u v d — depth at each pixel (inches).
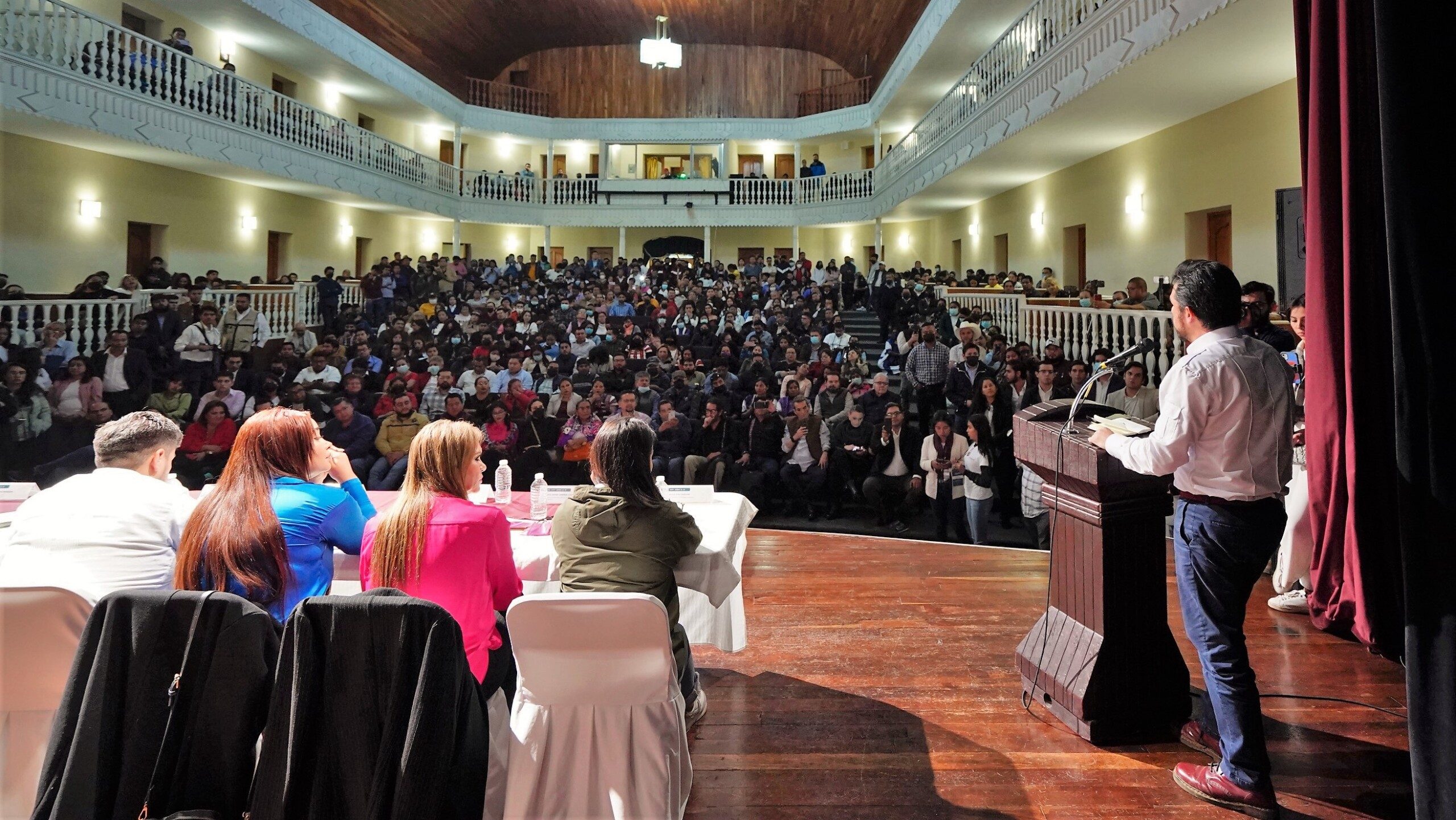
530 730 83.0
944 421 241.9
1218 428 89.9
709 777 99.3
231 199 566.9
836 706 118.6
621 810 81.0
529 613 79.9
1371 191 103.6
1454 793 72.7
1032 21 390.6
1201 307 92.4
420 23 715.4
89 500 92.6
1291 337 176.7
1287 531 146.9
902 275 669.3
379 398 320.2
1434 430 73.8
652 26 879.7
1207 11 239.8
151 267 440.8
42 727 81.1
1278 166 311.6
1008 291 454.6
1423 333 74.4
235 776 73.0
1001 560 197.8
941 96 701.9
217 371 350.0
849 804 93.4
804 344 443.8
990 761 102.7
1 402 284.4
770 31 884.0
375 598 72.4
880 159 821.9
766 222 842.2
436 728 70.5
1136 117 367.2
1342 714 112.7
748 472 283.3
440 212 762.8
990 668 131.6
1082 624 111.4
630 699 82.7
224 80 477.4
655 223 849.5
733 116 933.2
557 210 845.2
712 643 123.4
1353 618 120.8
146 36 450.9
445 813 75.3
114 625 73.4
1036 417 119.8
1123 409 234.5
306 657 71.4
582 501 95.0
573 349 439.8
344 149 610.9
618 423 95.9
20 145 409.1
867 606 162.6
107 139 403.9
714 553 102.9
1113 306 320.8
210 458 290.2
